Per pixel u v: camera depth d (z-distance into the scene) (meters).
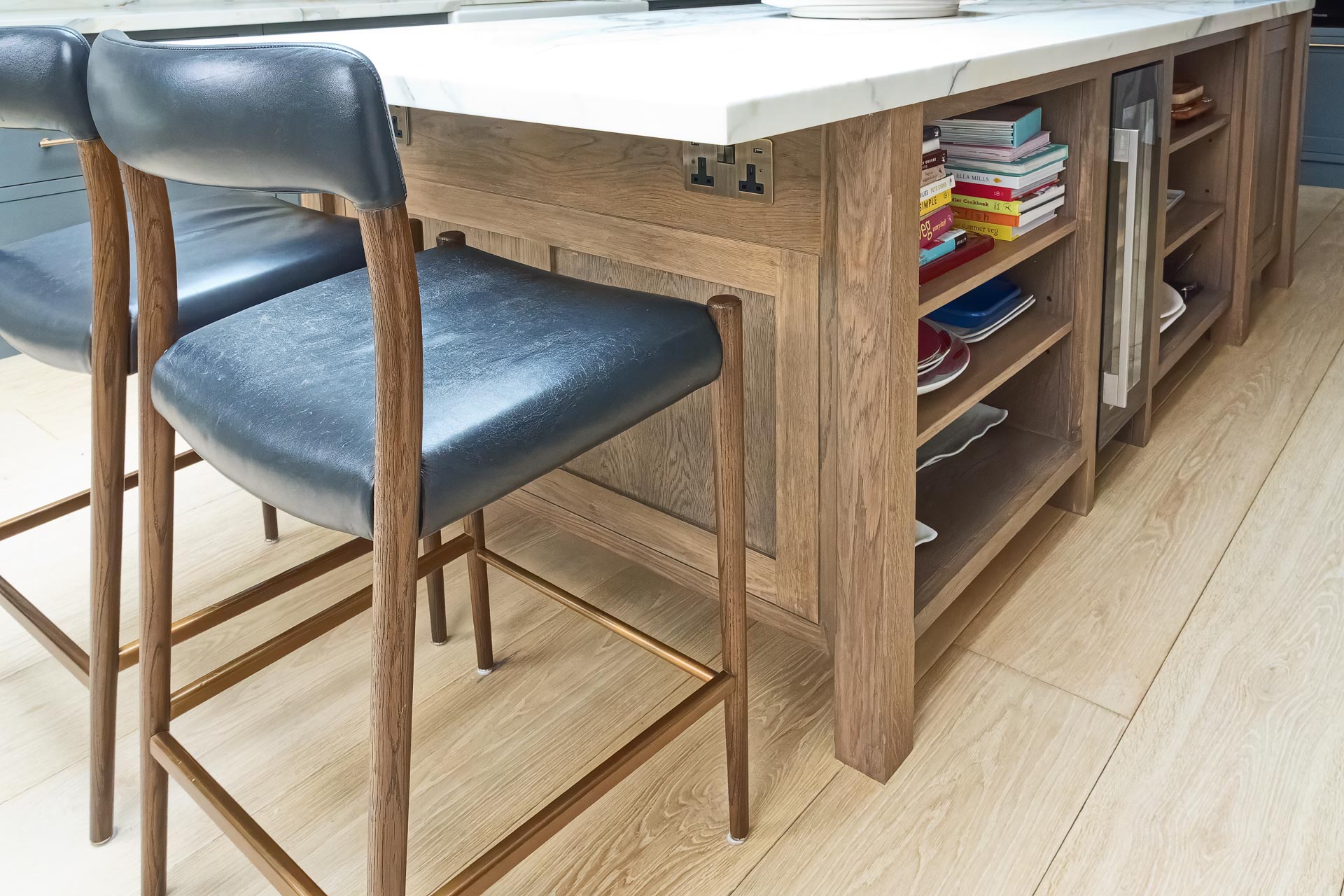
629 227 1.36
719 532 1.12
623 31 1.53
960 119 1.58
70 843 1.26
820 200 1.15
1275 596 1.62
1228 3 2.18
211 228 1.42
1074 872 1.15
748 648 1.57
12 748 1.42
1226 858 1.16
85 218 2.90
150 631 1.06
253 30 2.85
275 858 0.95
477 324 1.02
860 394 1.16
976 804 1.26
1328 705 1.38
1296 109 2.89
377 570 0.80
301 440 0.84
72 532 1.95
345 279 1.16
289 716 1.46
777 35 1.40
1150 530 1.83
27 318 1.20
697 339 1.02
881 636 1.23
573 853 1.21
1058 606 1.63
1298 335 2.72
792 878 1.17
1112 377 1.84
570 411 0.89
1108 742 1.34
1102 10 1.95
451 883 0.93
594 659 1.55
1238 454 2.09
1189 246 2.67
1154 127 1.87
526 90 0.91
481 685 1.50
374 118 0.67
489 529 1.92
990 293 1.77
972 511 1.64
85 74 0.96
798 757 1.35
